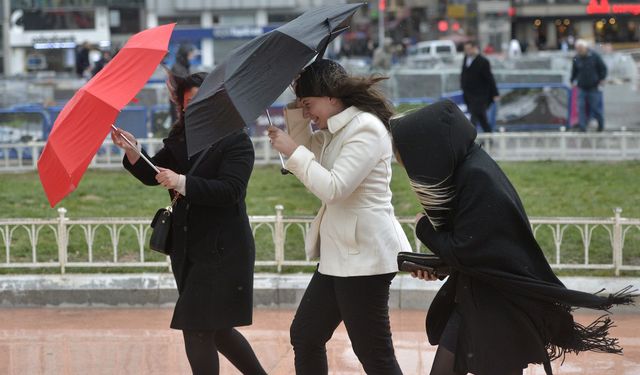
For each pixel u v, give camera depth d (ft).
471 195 40.98
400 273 79.46
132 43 49.78
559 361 62.59
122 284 78.13
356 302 46.14
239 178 49.52
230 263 50.08
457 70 189.67
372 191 45.98
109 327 72.08
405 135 41.73
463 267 41.39
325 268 46.70
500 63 208.85
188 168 50.93
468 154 42.01
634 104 176.45
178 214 50.26
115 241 82.02
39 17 398.83
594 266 79.92
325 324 47.73
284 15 368.48
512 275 40.83
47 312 76.89
